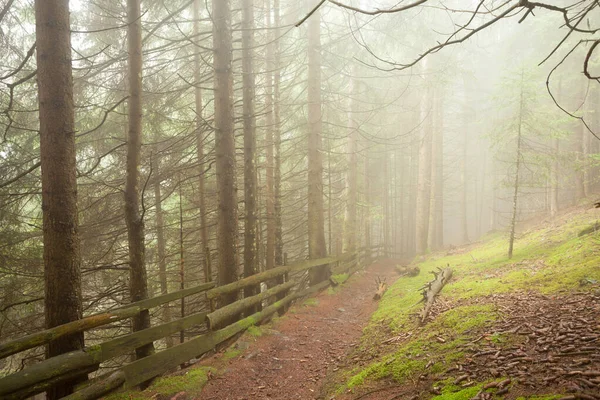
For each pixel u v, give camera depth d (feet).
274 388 18.08
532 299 19.62
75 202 15.66
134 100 20.75
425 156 65.67
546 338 13.83
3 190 25.89
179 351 18.86
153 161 33.71
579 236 33.40
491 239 56.90
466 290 26.66
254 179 29.96
